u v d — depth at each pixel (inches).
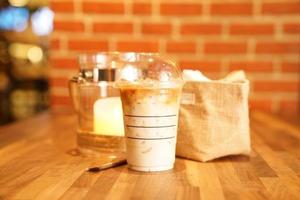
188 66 48.1
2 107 78.6
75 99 26.9
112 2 47.6
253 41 47.5
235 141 23.8
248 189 18.3
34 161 23.5
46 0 76.1
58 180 19.6
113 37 48.0
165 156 21.4
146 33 47.8
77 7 47.8
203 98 23.6
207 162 23.5
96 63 25.9
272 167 22.5
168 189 18.3
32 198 16.9
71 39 48.2
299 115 45.0
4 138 31.0
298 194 17.7
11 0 77.8
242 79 25.1
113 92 26.0
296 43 47.3
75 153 25.7
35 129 35.2
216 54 47.8
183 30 47.6
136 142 21.1
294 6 46.8
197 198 17.1
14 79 78.9
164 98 20.8
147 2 47.4
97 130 25.2
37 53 78.2
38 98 79.2
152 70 21.7
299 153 26.2
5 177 20.1
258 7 47.0
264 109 48.4
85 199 16.9
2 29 78.0
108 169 21.7
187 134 23.8
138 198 17.1
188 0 47.3
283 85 47.9
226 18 47.4
